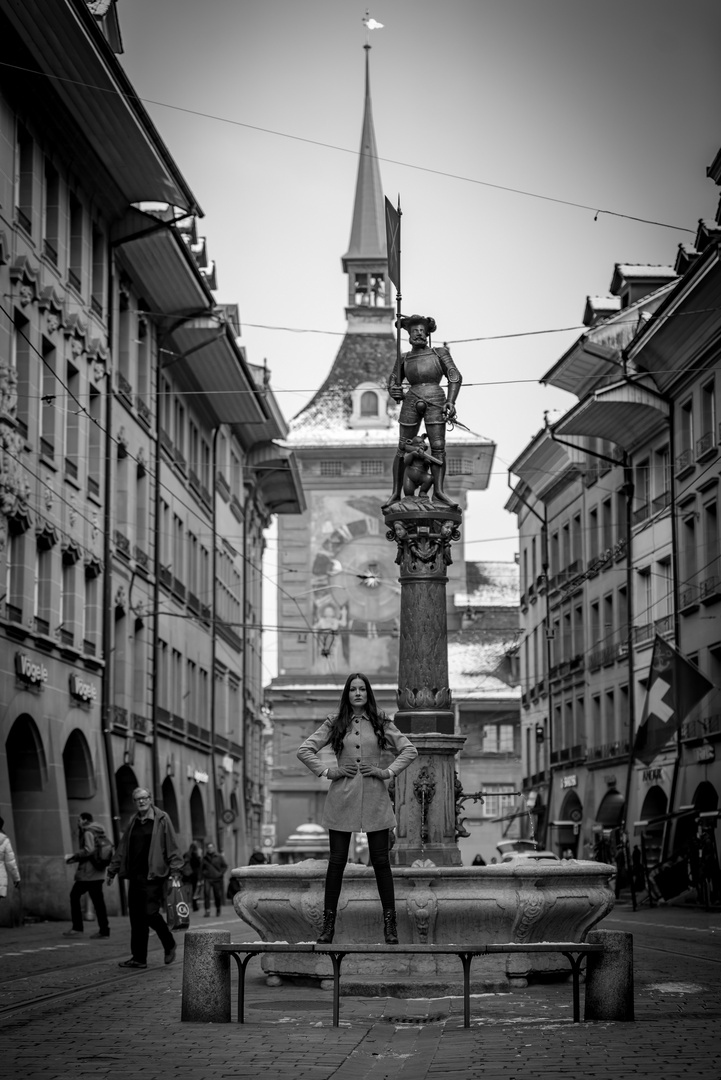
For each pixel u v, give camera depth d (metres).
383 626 95.50
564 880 15.77
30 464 34.28
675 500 51.31
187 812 53.22
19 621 33.38
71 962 19.91
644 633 54.91
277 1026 12.18
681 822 48.53
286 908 15.79
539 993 14.97
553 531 70.88
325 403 99.25
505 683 90.19
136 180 40.69
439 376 18.89
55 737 35.81
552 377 58.34
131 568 44.88
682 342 48.00
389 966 15.61
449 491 96.88
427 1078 9.31
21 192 34.94
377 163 105.62
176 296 47.84
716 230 45.19
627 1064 9.59
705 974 17.33
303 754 12.34
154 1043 11.08
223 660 63.50
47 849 34.72
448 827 17.45
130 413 44.97
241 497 70.88
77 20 31.62
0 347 32.47
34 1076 9.43
